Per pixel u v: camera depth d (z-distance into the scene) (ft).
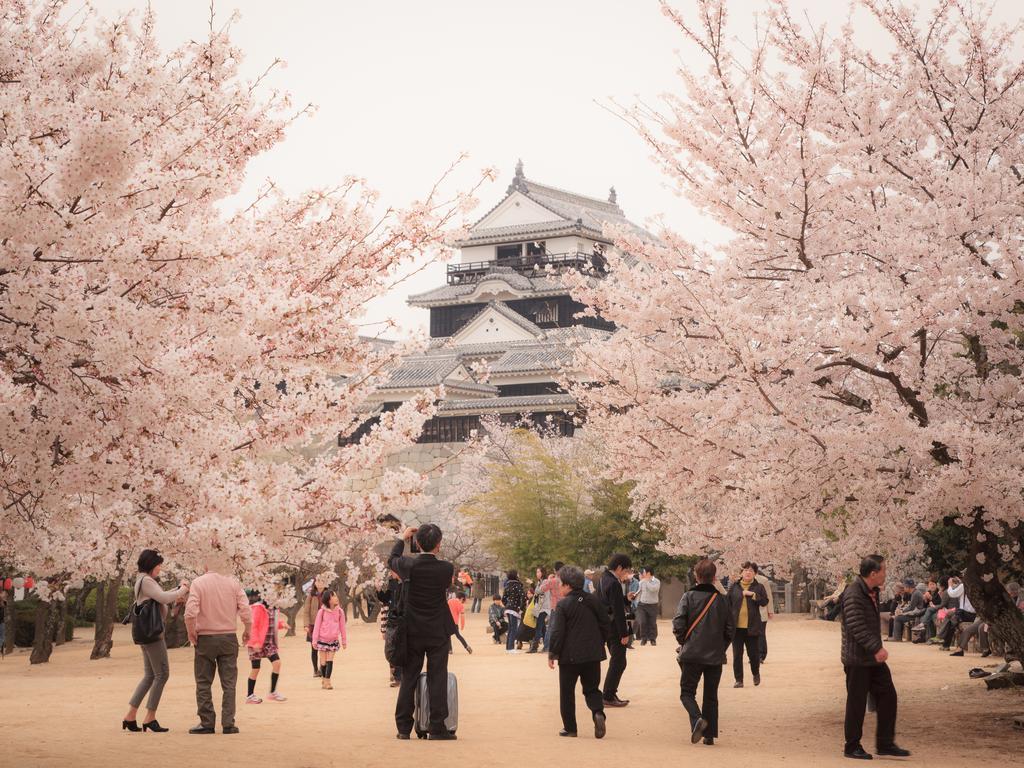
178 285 22.25
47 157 20.16
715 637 38.47
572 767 31.27
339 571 137.90
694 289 42.24
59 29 28.22
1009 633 43.32
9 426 20.38
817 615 144.15
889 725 35.60
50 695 57.72
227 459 24.39
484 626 139.44
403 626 37.11
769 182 41.81
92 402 21.07
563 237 260.01
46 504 22.08
